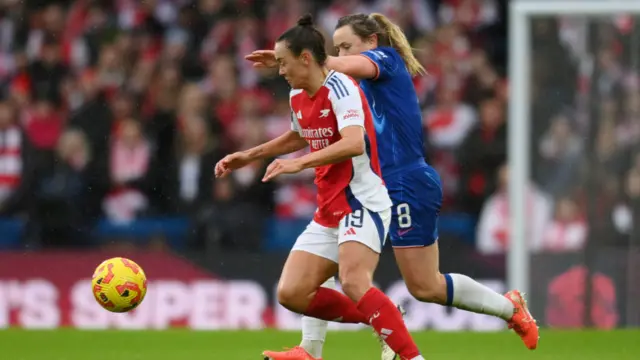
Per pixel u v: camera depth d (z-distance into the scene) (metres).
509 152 36.09
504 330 31.70
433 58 42.62
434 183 19.80
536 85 34.88
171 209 38.59
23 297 34.75
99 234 38.50
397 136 19.69
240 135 39.88
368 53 19.23
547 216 34.44
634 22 34.50
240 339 28.03
